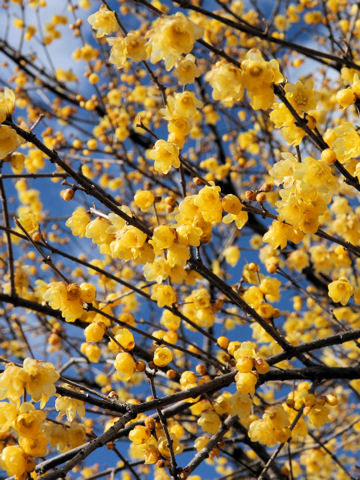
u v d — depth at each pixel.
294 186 2.06
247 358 2.26
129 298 5.84
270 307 2.97
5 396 1.84
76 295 2.23
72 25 5.57
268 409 2.59
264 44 5.86
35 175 2.20
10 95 1.91
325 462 5.39
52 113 5.99
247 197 2.12
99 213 2.31
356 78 2.08
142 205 2.25
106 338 2.68
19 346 6.21
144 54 2.26
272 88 1.99
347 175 2.06
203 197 2.03
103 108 5.79
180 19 1.98
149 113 5.58
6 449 1.77
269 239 2.28
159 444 2.42
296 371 2.98
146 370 2.32
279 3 5.56
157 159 2.22
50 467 2.16
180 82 2.15
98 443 1.97
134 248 2.12
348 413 6.87
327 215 4.03
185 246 2.10
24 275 3.78
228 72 1.97
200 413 2.78
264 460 4.29
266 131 5.43
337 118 5.30
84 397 2.23
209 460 2.81
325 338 2.90
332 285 2.57
